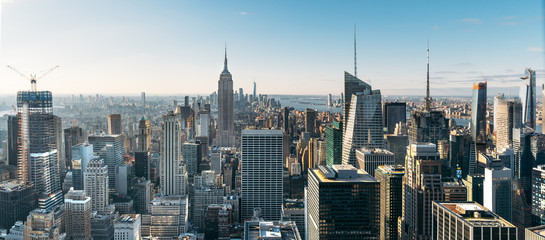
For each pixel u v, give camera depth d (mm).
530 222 173875
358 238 172750
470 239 123062
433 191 185000
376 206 172250
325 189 172500
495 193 183250
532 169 185500
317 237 176500
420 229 188375
